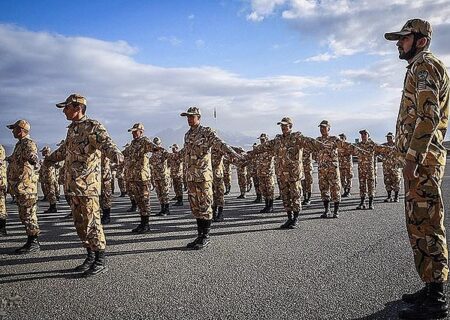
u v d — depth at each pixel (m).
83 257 6.28
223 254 6.22
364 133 11.95
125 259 6.04
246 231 8.22
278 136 8.79
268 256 5.99
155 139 11.23
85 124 5.35
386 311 3.76
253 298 4.20
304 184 12.81
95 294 4.46
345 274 4.95
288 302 4.05
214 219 9.83
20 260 6.11
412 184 3.62
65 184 5.34
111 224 9.62
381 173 28.20
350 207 11.84
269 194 11.10
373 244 6.59
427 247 3.56
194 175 6.81
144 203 8.38
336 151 9.87
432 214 3.55
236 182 25.45
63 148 5.89
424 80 3.44
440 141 3.61
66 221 10.43
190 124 7.27
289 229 8.30
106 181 9.80
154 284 4.77
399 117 3.83
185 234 8.11
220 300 4.16
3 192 8.48
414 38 3.67
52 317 3.83
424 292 3.80
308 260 5.68
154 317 3.77
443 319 3.52
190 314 3.81
